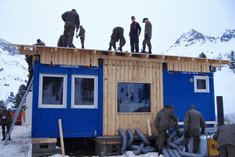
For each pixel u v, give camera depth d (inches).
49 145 368.5
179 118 432.5
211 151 338.3
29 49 379.2
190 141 364.8
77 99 392.8
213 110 454.0
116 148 382.9
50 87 384.5
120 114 404.5
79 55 398.9
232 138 243.4
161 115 366.9
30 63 474.9
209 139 341.7
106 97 402.6
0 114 544.4
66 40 463.8
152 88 424.8
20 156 360.8
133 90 418.3
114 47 490.9
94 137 400.8
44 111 377.7
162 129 360.2
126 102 412.2
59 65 389.1
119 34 487.5
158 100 425.4
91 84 400.5
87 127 390.6
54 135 376.8
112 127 398.9
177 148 361.4
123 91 413.1
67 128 383.2
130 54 405.4
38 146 365.7
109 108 401.7
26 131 717.3
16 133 660.1
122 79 412.5
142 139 382.0
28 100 991.0
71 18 457.4
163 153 356.8
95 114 396.2
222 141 246.7
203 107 449.4
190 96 444.5
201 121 355.3
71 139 456.8
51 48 378.3
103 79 404.5
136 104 416.5
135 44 486.3
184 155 345.4
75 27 467.8
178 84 440.1
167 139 375.6
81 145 455.5
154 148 377.4
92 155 385.4
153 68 430.0
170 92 433.7
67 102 387.2
